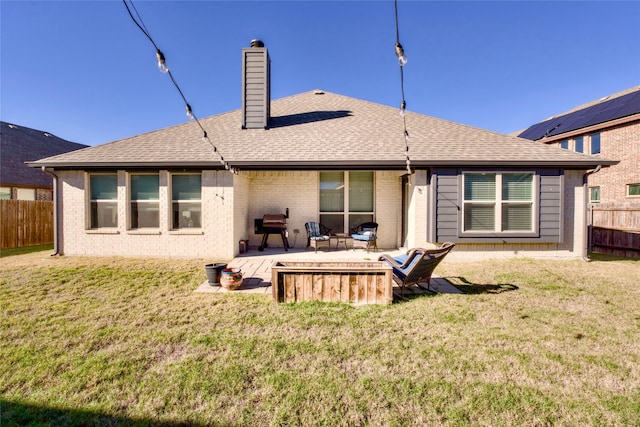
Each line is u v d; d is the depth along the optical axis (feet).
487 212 24.50
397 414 6.98
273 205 30.30
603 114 52.21
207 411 7.00
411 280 15.79
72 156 24.76
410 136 28.07
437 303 14.26
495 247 25.03
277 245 30.35
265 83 30.50
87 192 25.29
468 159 23.84
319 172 30.50
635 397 7.55
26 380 8.00
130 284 17.08
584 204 25.03
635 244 27.73
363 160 23.73
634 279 18.60
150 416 6.82
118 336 10.57
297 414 6.95
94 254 25.20
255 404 7.26
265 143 27.04
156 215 25.40
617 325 11.76
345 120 32.12
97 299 14.51
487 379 8.29
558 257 25.16
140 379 8.13
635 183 45.93
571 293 15.80
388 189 30.22
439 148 25.89
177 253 25.00
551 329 11.37
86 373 8.32
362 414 6.98
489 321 12.12
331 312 12.97
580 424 6.70
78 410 6.97
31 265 21.53
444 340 10.46
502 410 7.11
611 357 9.39
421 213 25.16
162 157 24.49
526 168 24.18
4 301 14.07
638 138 45.80
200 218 25.38
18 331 10.89
